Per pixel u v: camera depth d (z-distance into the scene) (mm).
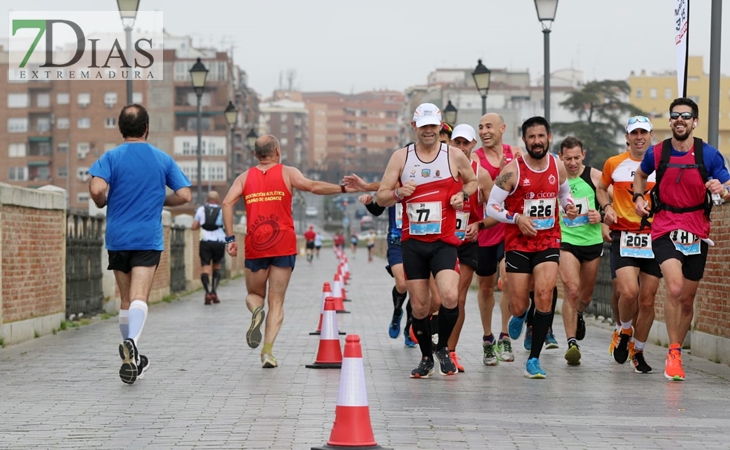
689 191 17891
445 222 17719
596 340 25547
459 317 19328
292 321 31547
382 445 12172
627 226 19625
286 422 13695
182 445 12164
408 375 18625
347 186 20078
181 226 48250
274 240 19844
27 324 24781
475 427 13344
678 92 24312
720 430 13195
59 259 27672
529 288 20297
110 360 20719
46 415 14273
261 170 20109
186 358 21281
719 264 20641
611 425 13508
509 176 18031
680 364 18000
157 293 41719
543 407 14969
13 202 23609
